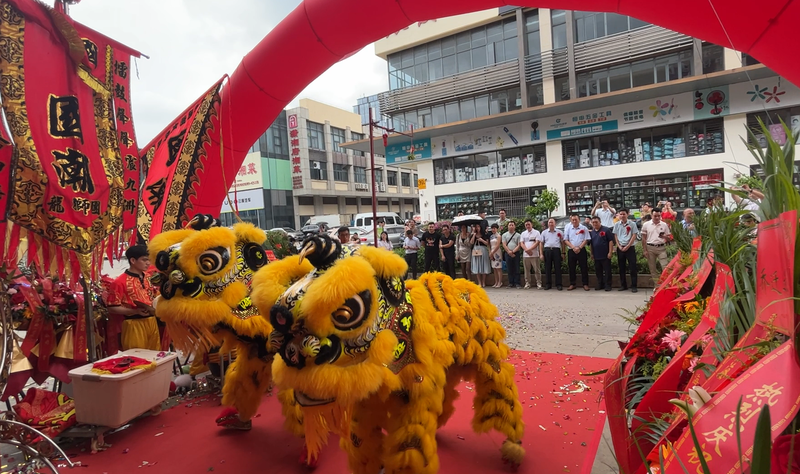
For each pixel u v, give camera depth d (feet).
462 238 33.94
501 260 32.63
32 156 10.61
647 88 48.44
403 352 7.39
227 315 10.09
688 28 10.86
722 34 10.38
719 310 6.04
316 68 16.08
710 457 3.96
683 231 11.36
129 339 13.83
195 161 16.48
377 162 126.00
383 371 6.67
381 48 68.90
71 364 12.79
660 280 12.28
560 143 57.93
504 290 31.45
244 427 12.14
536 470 9.52
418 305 8.09
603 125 54.80
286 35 15.19
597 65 54.34
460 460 9.99
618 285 30.04
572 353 17.01
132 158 13.89
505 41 61.26
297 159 103.81
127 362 11.90
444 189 66.33
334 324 6.30
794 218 4.07
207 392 14.97
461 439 10.97
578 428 11.20
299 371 6.32
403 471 7.23
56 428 11.12
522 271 34.42
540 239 30.73
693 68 50.11
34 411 11.51
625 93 49.73
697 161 50.34
